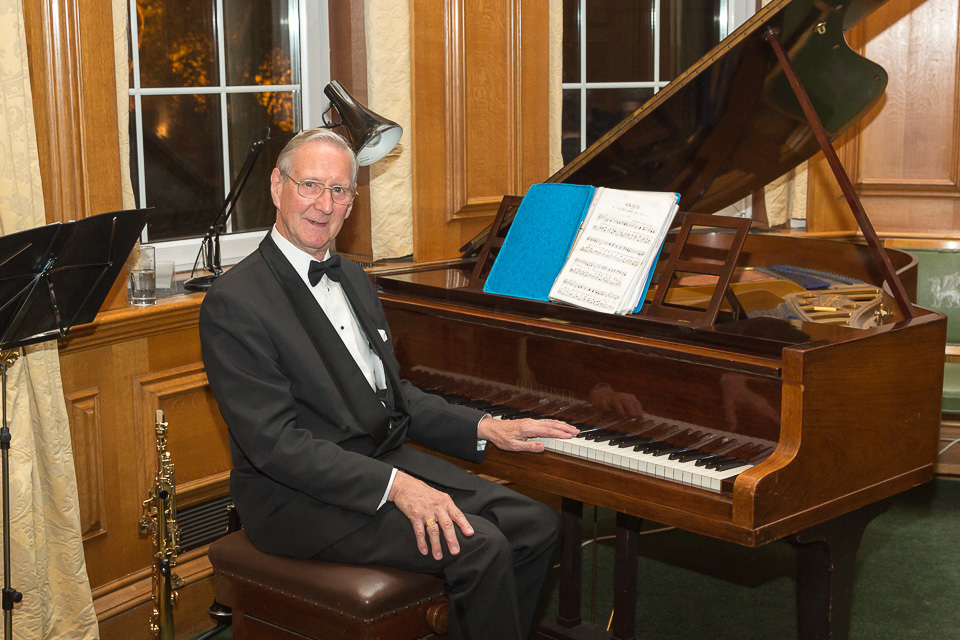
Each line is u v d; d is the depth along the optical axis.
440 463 2.47
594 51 4.36
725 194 3.46
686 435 2.32
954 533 3.85
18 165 2.47
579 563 2.95
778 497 2.04
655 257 2.53
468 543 2.16
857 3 2.56
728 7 4.58
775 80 2.77
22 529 2.51
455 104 3.70
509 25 3.82
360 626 2.11
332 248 3.81
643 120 2.68
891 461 2.31
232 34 3.49
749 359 2.19
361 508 2.20
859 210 2.55
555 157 4.11
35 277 2.04
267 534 2.30
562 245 2.71
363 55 3.51
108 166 2.76
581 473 2.33
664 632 3.08
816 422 2.11
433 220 3.74
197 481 3.11
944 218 4.55
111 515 2.90
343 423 2.33
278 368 2.30
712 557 3.66
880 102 4.52
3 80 2.43
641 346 2.36
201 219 3.51
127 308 2.86
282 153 2.36
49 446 2.57
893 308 2.67
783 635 3.06
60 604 2.68
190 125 3.42
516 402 2.68
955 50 4.40
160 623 2.59
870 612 3.20
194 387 3.05
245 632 2.36
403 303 2.92
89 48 2.68
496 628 2.17
